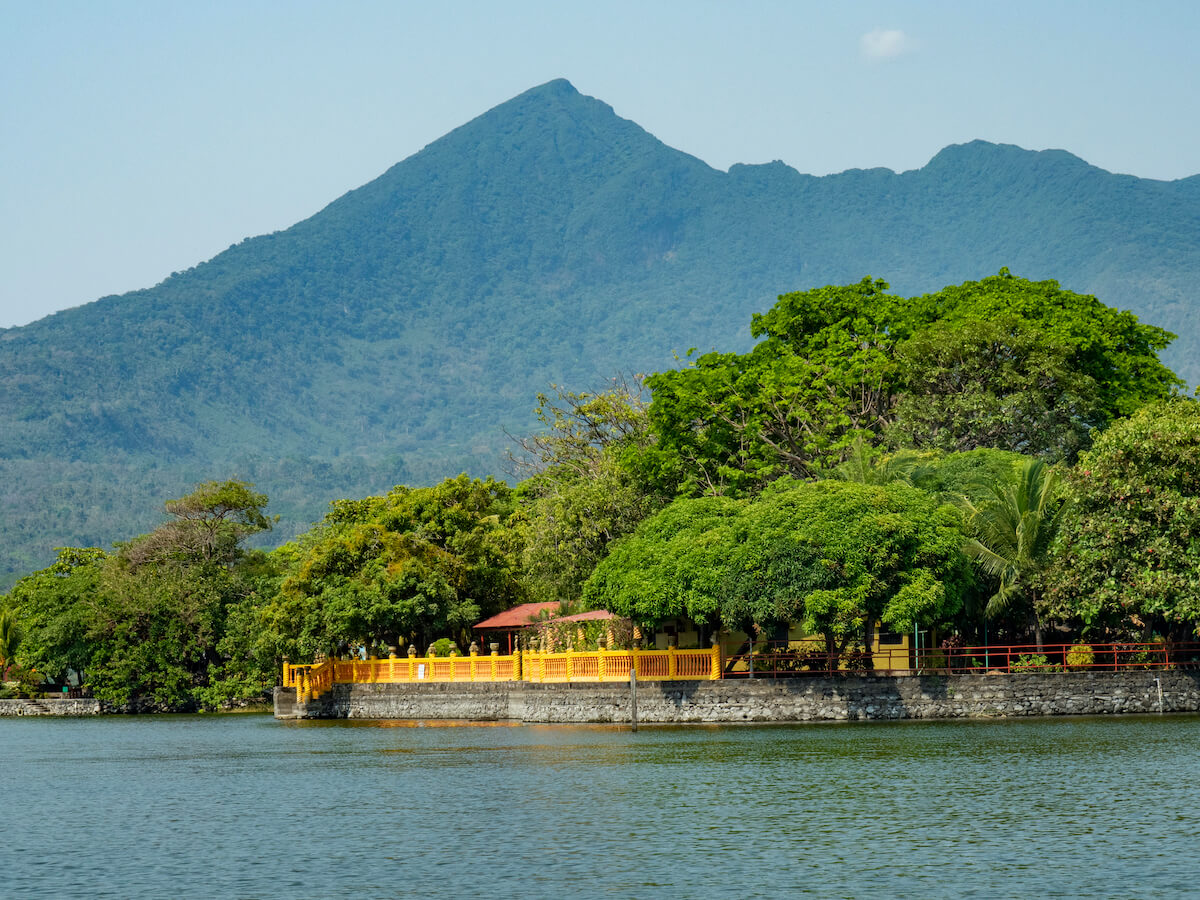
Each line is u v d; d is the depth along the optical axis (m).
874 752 51.88
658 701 65.44
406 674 79.25
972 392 86.81
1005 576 66.00
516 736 63.78
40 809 43.75
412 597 83.44
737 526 63.84
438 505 91.56
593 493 87.56
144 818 41.28
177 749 66.69
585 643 72.62
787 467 89.12
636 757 52.78
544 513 89.25
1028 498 66.25
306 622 84.69
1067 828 35.34
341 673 83.69
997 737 55.44
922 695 63.62
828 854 33.12
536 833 36.81
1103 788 41.38
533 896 29.56
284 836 37.31
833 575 61.00
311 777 50.94
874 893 29.19
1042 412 84.81
